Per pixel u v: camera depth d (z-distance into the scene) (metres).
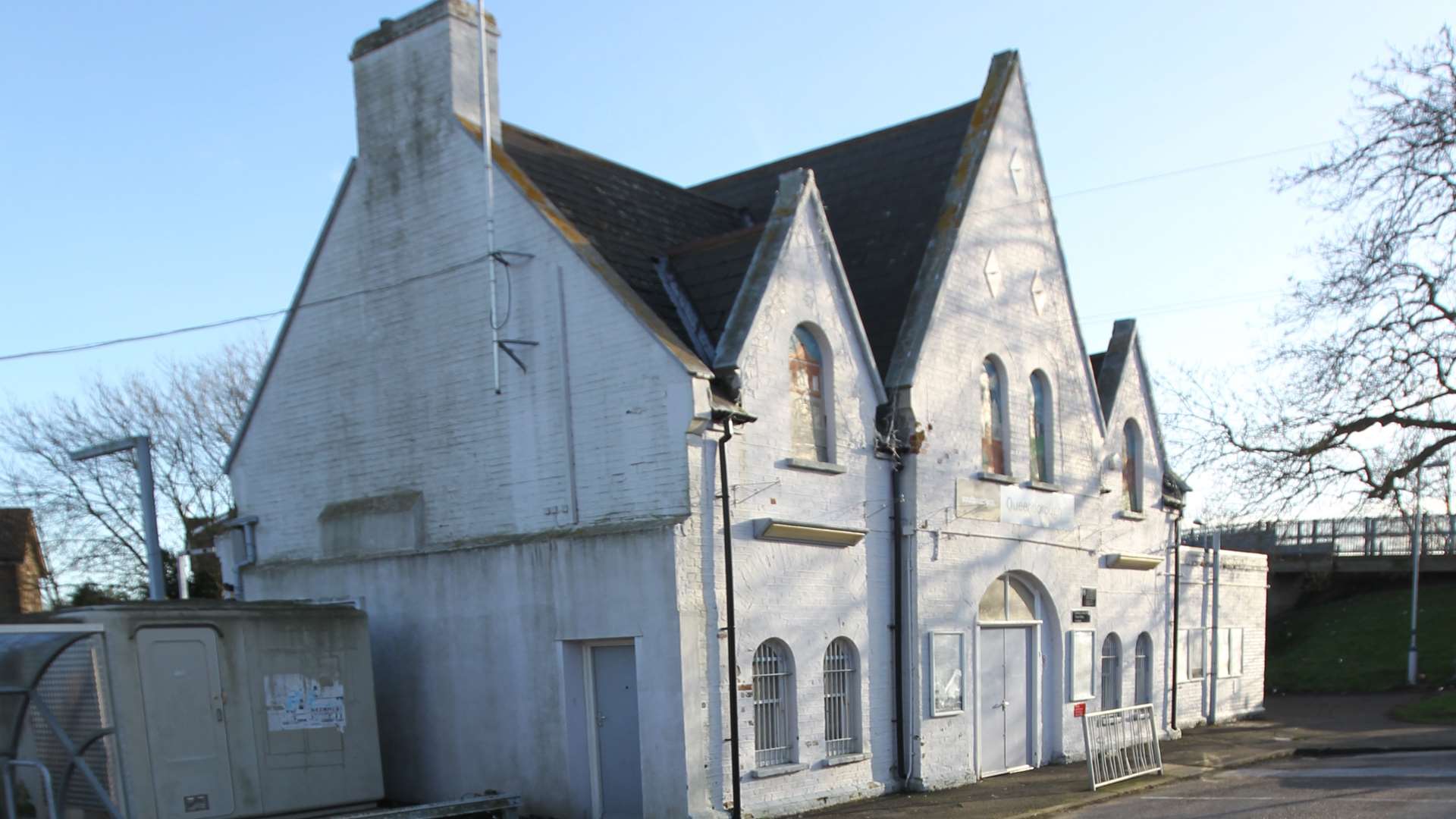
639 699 12.89
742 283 14.42
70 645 11.95
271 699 13.46
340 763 14.05
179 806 12.38
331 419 17.05
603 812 13.60
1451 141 23.75
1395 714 27.36
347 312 16.92
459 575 15.04
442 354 15.59
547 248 14.44
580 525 13.81
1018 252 18.97
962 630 16.66
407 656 15.59
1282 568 43.72
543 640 13.98
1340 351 25.33
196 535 34.28
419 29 16.08
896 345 16.31
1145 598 22.78
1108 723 16.00
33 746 12.71
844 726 14.84
